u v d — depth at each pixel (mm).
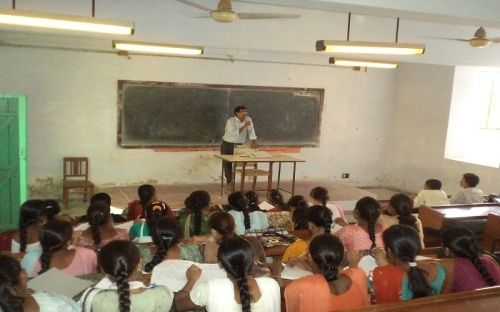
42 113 6738
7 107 5559
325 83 8469
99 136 7129
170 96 7457
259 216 3445
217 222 2598
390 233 2133
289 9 4820
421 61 6469
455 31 5285
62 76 6758
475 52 6008
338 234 2836
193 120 7676
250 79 7922
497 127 7840
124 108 7199
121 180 7395
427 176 8258
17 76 6516
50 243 2246
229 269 1858
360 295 1982
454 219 4383
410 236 2102
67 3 4242
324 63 8359
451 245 2262
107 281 1880
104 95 7043
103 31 3385
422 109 8320
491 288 2018
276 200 4219
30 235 2715
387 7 3029
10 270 1614
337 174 8906
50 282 2055
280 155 7184
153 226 2373
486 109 7914
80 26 3242
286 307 1938
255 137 7379
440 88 7910
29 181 6816
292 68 8164
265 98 8086
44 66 6633
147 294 1829
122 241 1858
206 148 7855
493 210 4715
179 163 7727
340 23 5109
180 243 2646
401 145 8828
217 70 7668
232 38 5441
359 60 5934
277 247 3102
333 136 8734
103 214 2795
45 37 6539
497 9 3305
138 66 7168
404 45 4027
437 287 2135
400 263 2117
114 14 4500
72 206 6605
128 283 1793
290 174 8555
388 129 9094
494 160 7586
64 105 6844
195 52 5363
